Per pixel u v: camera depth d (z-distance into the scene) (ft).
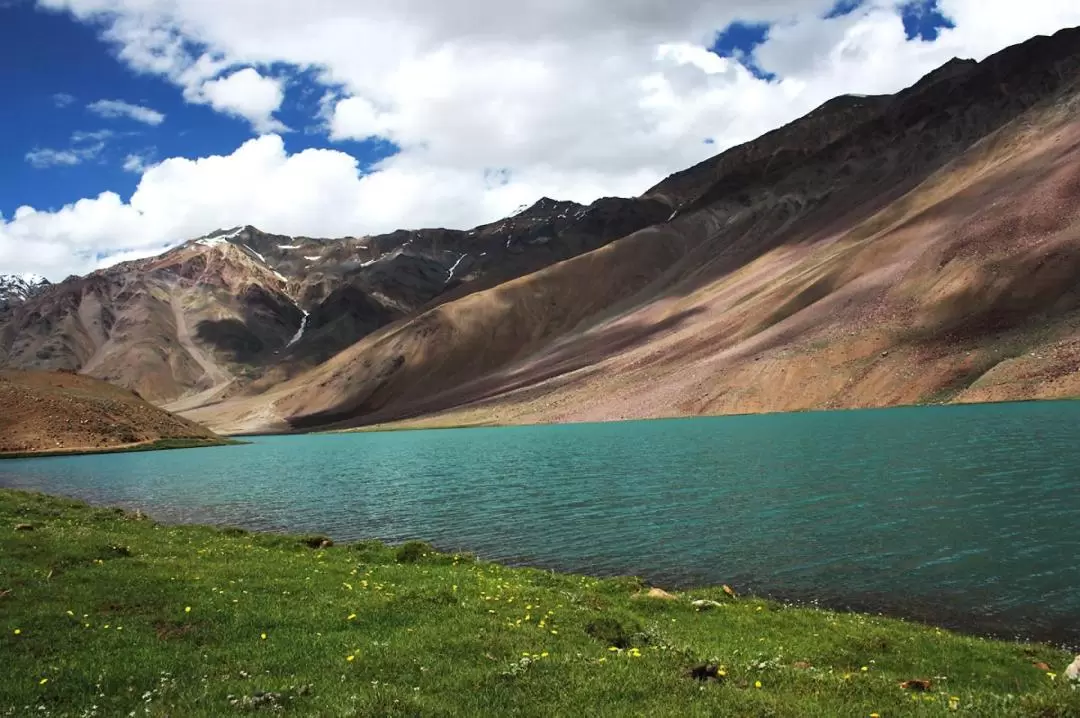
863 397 407.03
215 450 462.19
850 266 570.46
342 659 46.32
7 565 67.21
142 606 58.65
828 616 73.92
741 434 312.71
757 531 122.83
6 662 46.29
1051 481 146.00
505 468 259.39
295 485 245.45
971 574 91.30
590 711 35.81
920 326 440.86
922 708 36.47
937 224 555.28
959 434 236.43
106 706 40.01
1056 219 460.14
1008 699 38.01
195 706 38.32
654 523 136.36
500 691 38.96
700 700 37.06
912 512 127.54
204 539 102.12
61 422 420.36
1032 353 365.20
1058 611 77.36
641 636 55.11
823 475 177.68
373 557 96.68
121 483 262.88
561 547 122.93
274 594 64.13
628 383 593.83
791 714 35.24
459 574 79.66
